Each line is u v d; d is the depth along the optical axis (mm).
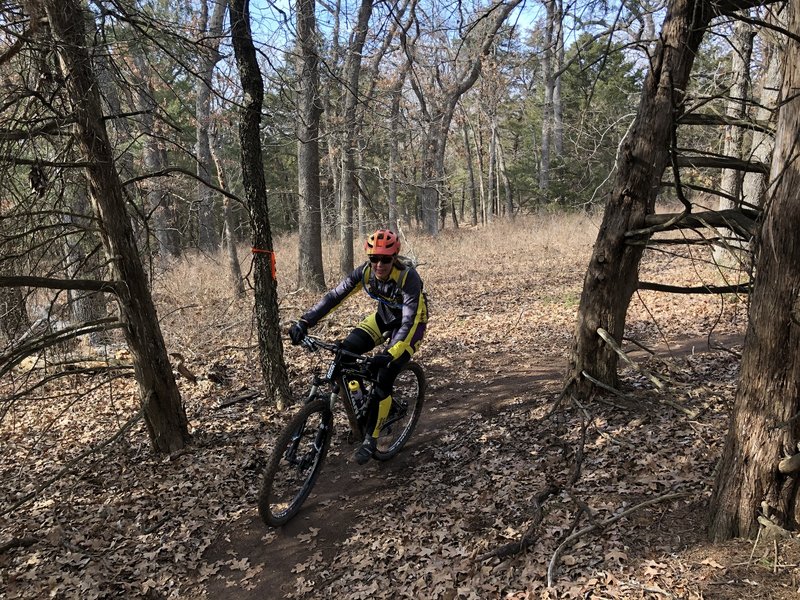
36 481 5258
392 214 19844
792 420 2762
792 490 2840
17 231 4883
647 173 4684
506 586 3152
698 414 4547
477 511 3957
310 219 13922
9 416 6891
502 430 5109
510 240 21375
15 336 5258
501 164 35625
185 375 7434
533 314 10430
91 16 4949
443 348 8602
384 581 3463
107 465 5359
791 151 2693
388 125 15211
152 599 3635
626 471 3984
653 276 12320
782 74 2850
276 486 4543
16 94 4645
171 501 4625
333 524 4184
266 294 6109
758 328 2836
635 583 2914
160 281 13477
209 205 13773
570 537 3330
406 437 5281
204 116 12641
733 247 3875
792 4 2746
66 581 3787
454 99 18438
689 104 5270
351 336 4590
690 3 4426
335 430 5664
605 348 5039
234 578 3754
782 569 2725
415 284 4453
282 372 6281
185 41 5398
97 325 4980
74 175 5113
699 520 3287
